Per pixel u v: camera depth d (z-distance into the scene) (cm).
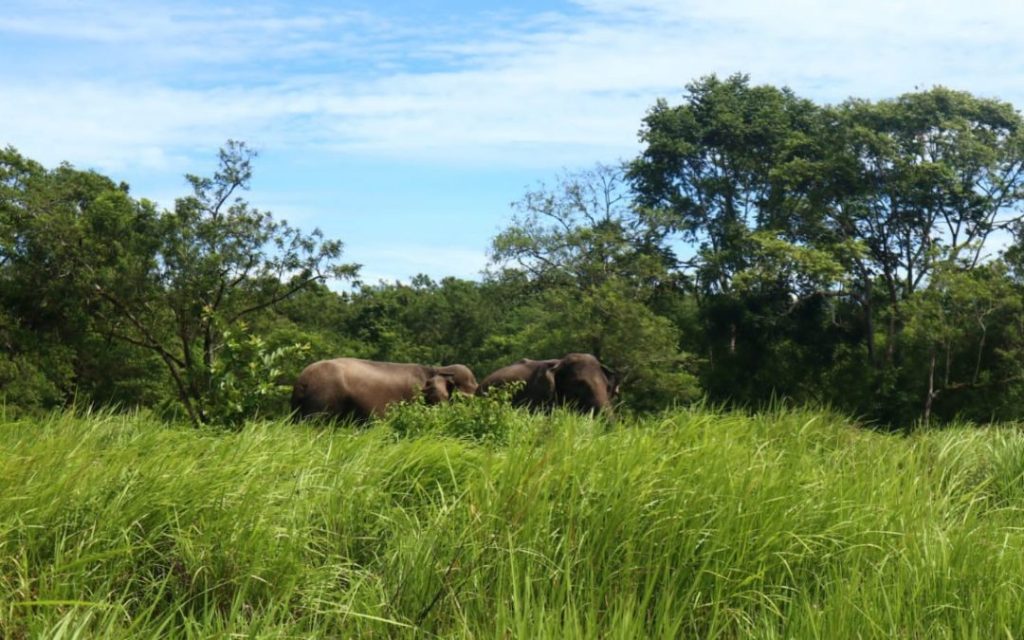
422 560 606
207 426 1024
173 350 2477
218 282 2327
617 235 4203
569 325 3491
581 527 646
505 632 514
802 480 750
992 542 697
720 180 4938
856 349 4312
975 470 982
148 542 592
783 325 4206
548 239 4119
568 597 555
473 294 5178
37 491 616
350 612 541
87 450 718
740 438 912
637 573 614
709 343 4216
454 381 1850
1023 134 4334
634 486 675
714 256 4525
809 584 636
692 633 588
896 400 3850
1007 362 3694
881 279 4575
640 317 3450
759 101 5150
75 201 2655
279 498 678
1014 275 3878
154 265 2272
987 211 4341
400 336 4906
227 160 2334
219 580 582
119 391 2503
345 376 1800
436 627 571
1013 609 598
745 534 634
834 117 4550
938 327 3728
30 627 479
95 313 2386
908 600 595
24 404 2200
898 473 854
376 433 903
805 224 4456
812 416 1023
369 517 697
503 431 1012
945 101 4447
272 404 1808
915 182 4228
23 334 2302
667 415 945
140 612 555
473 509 641
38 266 2325
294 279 2403
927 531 683
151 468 671
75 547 584
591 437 797
